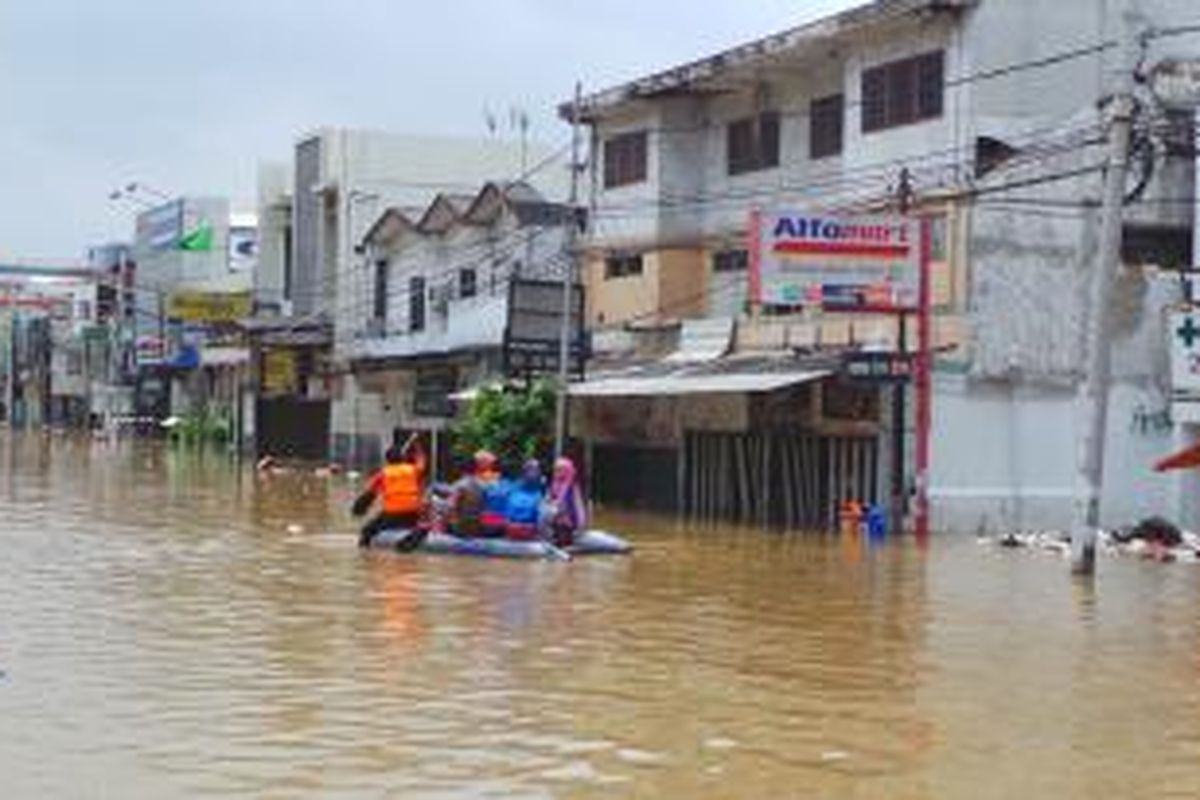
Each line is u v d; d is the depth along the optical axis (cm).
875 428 4091
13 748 1358
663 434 4928
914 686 1792
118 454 8162
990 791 1305
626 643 2069
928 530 3981
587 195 5788
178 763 1326
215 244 10412
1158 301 4053
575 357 4975
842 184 4538
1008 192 4047
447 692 1675
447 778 1301
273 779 1282
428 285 6769
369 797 1236
